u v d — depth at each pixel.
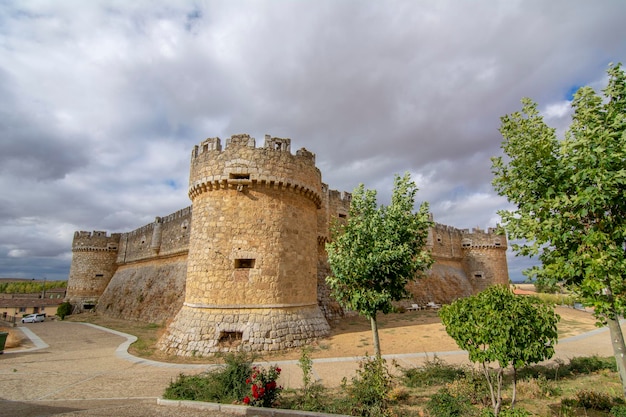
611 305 6.45
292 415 8.55
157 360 15.91
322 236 29.12
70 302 47.53
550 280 7.65
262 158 19.30
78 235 50.50
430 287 40.66
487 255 48.38
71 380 12.63
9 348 20.14
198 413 9.03
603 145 6.45
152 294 34.59
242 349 16.22
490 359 7.09
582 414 8.30
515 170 8.05
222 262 18.11
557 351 16.78
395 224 11.27
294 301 18.83
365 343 18.00
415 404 9.23
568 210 7.20
